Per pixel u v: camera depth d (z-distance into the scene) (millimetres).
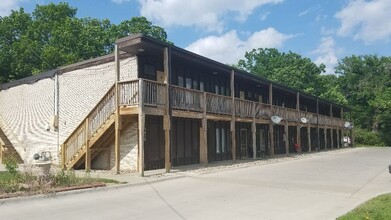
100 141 17578
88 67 19766
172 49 17219
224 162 22328
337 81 70250
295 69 61094
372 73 68875
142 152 15078
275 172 17078
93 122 17328
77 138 18047
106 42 37844
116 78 16172
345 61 72000
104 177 14445
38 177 11594
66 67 20922
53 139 21359
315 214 8562
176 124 20078
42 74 22594
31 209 9023
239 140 26281
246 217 8289
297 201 10164
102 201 10117
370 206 8836
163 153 19000
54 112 21422
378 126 61750
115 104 16172
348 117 56969
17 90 24969
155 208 9234
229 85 25578
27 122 23656
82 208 9195
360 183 13594
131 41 15688
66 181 12031
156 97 16234
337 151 37156
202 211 8898
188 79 21266
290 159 25406
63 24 36906
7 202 9578
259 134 29359
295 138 35938
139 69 17812
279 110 28281
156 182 13734
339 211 8844
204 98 19391
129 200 10281
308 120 34156
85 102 19672
